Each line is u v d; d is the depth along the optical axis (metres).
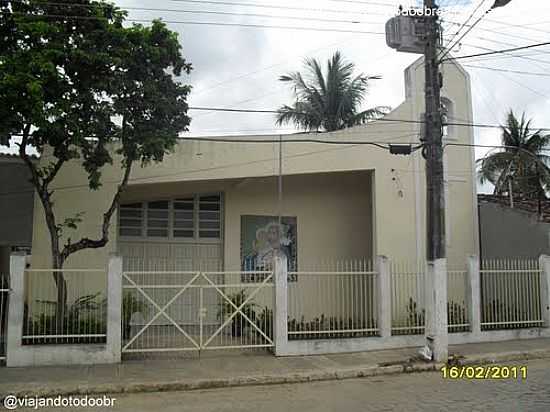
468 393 9.02
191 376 10.23
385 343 12.78
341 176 18.00
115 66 11.62
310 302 13.46
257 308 12.70
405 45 12.25
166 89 12.40
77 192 14.91
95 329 11.58
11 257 11.09
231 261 17.22
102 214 15.04
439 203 12.05
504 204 19.41
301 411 8.11
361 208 18.52
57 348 11.09
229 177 15.91
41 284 12.70
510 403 8.23
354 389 9.63
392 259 16.77
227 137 16.02
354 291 13.38
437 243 11.98
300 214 18.06
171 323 12.01
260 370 10.76
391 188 17.00
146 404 8.72
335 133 16.83
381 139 17.06
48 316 11.62
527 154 25.16
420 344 13.02
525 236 17.88
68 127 11.14
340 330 12.62
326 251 18.09
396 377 10.72
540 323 14.44
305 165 16.50
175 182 15.68
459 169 17.78
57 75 10.79
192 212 17.34
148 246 16.86
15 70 10.55
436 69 12.23
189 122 12.74
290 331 12.62
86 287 14.30
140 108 12.00
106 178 15.15
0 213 15.05
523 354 12.40
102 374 10.33
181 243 17.12
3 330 11.52
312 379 10.48
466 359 11.84
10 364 10.90
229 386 10.01
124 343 11.82
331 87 29.20
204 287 12.02
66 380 9.88
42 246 14.52
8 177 15.19
